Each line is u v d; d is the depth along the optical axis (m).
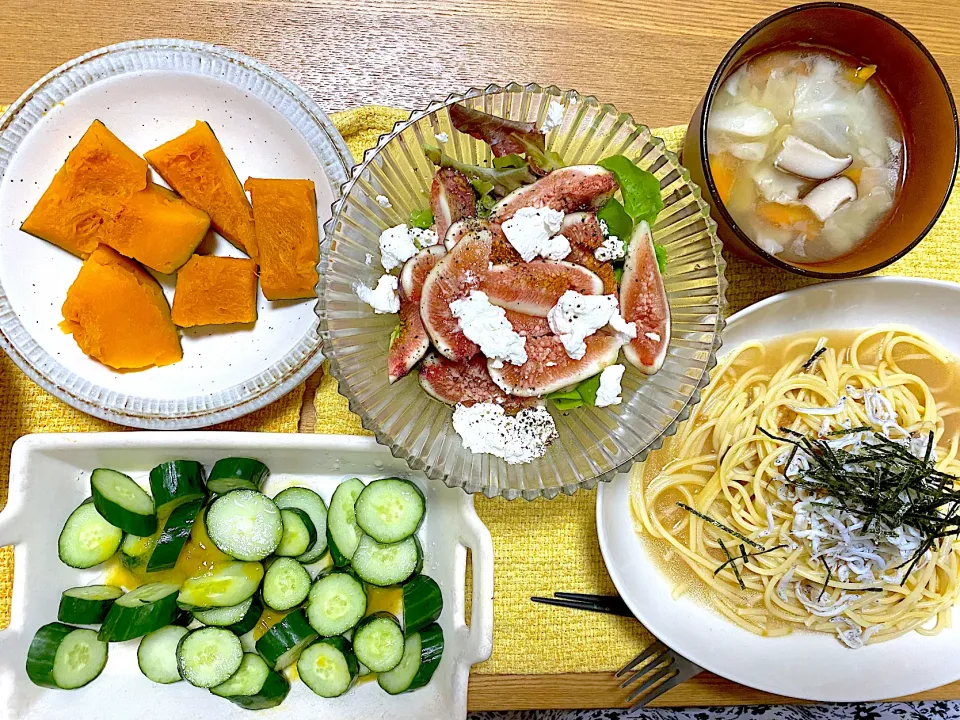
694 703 0.43
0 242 0.40
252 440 0.37
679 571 0.42
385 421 0.35
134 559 0.40
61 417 0.41
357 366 0.35
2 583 0.41
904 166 0.39
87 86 0.40
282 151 0.42
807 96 0.38
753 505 0.43
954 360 0.43
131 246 0.39
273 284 0.40
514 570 0.42
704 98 0.36
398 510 0.40
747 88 0.38
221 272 0.40
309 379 0.42
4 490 0.41
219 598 0.39
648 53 0.44
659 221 0.37
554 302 0.34
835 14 0.36
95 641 0.40
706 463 0.43
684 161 0.40
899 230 0.38
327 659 0.39
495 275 0.34
